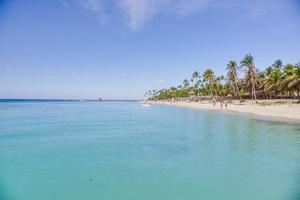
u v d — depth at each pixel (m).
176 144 19.45
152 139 22.08
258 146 17.89
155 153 16.61
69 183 11.23
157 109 82.81
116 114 58.69
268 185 10.72
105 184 11.08
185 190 10.29
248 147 17.66
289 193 9.91
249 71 74.50
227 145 18.50
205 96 130.25
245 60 74.75
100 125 34.12
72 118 46.53
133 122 38.22
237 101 90.19
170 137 22.88
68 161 14.95
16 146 19.58
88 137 23.77
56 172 12.85
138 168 13.32
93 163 14.47
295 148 17.14
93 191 10.34
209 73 101.31
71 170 13.14
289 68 71.06
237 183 10.94
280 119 34.81
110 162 14.61
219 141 20.14
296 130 24.98
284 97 84.12
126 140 21.80
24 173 12.73
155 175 12.18
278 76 72.44
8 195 9.98
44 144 20.38
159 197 9.71
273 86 74.69
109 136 24.23
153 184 11.00
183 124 33.44
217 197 9.63
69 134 25.83
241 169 12.80
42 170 13.23
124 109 85.81
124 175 12.23
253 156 15.21
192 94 145.50
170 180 11.44
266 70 89.25
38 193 10.20
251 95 93.50
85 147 18.98
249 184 10.81
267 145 18.20
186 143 19.73
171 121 38.38
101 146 19.31
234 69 84.88
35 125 34.41
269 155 15.39
